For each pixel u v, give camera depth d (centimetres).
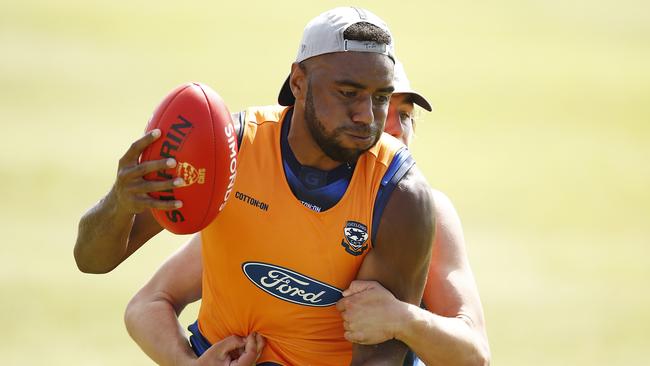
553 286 4625
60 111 7488
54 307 3981
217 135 1369
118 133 6906
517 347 3834
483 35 12006
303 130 1455
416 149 7231
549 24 12862
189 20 11719
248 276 1498
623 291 4550
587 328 4078
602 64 10781
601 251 5141
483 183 6375
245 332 1560
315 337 1535
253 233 1466
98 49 9856
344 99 1382
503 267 4838
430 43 11406
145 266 4562
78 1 12069
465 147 7338
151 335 1675
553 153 7294
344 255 1464
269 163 1470
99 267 1493
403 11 13075
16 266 4450
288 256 1464
